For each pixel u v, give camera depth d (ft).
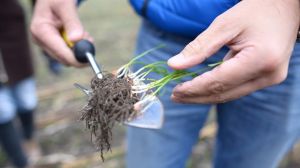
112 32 7.43
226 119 2.53
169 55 2.30
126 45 6.86
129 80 1.71
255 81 1.59
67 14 2.20
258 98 2.31
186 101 1.71
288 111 2.31
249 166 2.59
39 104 5.08
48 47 2.22
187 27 2.06
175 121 2.45
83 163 4.09
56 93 5.32
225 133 2.60
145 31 2.42
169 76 1.75
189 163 4.02
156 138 2.50
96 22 7.95
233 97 1.65
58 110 4.97
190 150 2.66
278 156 2.55
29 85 4.01
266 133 2.43
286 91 2.26
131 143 2.63
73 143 4.41
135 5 2.24
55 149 4.33
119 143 4.34
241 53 1.52
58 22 2.28
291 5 1.55
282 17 1.53
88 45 2.06
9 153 3.86
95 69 1.92
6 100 3.65
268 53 1.49
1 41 3.65
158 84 1.73
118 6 8.94
